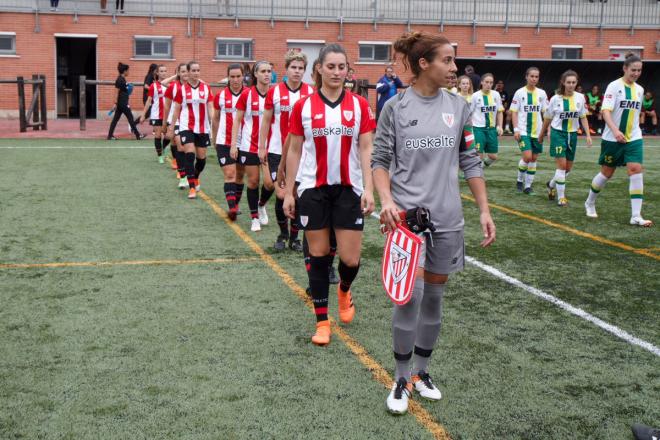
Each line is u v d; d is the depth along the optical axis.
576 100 9.80
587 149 19.14
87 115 26.81
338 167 4.51
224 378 3.99
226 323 4.90
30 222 8.14
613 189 11.70
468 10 26.53
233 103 8.14
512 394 3.87
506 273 6.35
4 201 9.42
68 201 9.54
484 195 3.67
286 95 6.44
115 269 6.22
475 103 12.20
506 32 26.72
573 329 4.92
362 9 26.09
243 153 7.72
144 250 6.93
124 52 25.33
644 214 9.42
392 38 26.28
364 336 4.70
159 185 11.07
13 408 3.59
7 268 6.19
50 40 24.97
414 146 3.57
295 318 5.03
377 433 3.40
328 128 4.46
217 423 3.46
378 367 4.18
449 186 3.62
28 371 4.04
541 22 26.84
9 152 15.02
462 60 22.97
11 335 4.60
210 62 25.69
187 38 25.47
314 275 4.60
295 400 3.73
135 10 25.27
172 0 25.36
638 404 3.77
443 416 3.59
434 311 3.75
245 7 25.66
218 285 5.79
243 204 9.61
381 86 19.92
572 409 3.70
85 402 3.67
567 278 6.22
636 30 27.20
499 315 5.19
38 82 19.89
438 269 3.66
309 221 4.55
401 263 3.41
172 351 4.37
